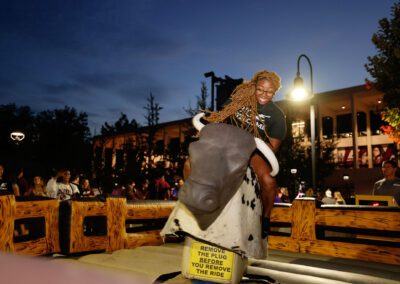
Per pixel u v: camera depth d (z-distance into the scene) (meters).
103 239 4.72
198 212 1.76
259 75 2.54
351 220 4.76
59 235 4.40
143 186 17.14
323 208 4.99
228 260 2.07
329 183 35.00
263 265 3.83
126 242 4.89
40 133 45.91
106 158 36.78
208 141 1.88
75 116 46.22
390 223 4.48
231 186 1.85
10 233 3.67
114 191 15.92
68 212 4.39
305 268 3.65
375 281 3.25
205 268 2.09
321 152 29.20
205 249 2.11
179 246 5.32
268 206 2.24
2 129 47.81
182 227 1.88
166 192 16.64
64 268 1.59
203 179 1.75
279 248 5.21
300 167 26.92
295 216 5.17
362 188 33.31
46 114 48.78
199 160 1.82
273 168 2.19
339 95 34.25
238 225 1.90
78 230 4.41
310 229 5.01
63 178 9.77
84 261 3.86
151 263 3.77
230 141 1.89
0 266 1.45
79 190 11.03
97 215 4.69
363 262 4.41
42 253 4.07
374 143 36.88
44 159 43.25
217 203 1.76
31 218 4.23
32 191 10.52
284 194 19.97
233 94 2.56
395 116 15.09
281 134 2.56
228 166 1.82
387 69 15.06
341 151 39.09
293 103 29.98
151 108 30.42
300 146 28.80
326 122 41.62
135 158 29.97
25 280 1.41
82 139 45.72
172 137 48.31
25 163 29.55
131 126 37.28
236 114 2.50
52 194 9.50
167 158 29.33
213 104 16.81
